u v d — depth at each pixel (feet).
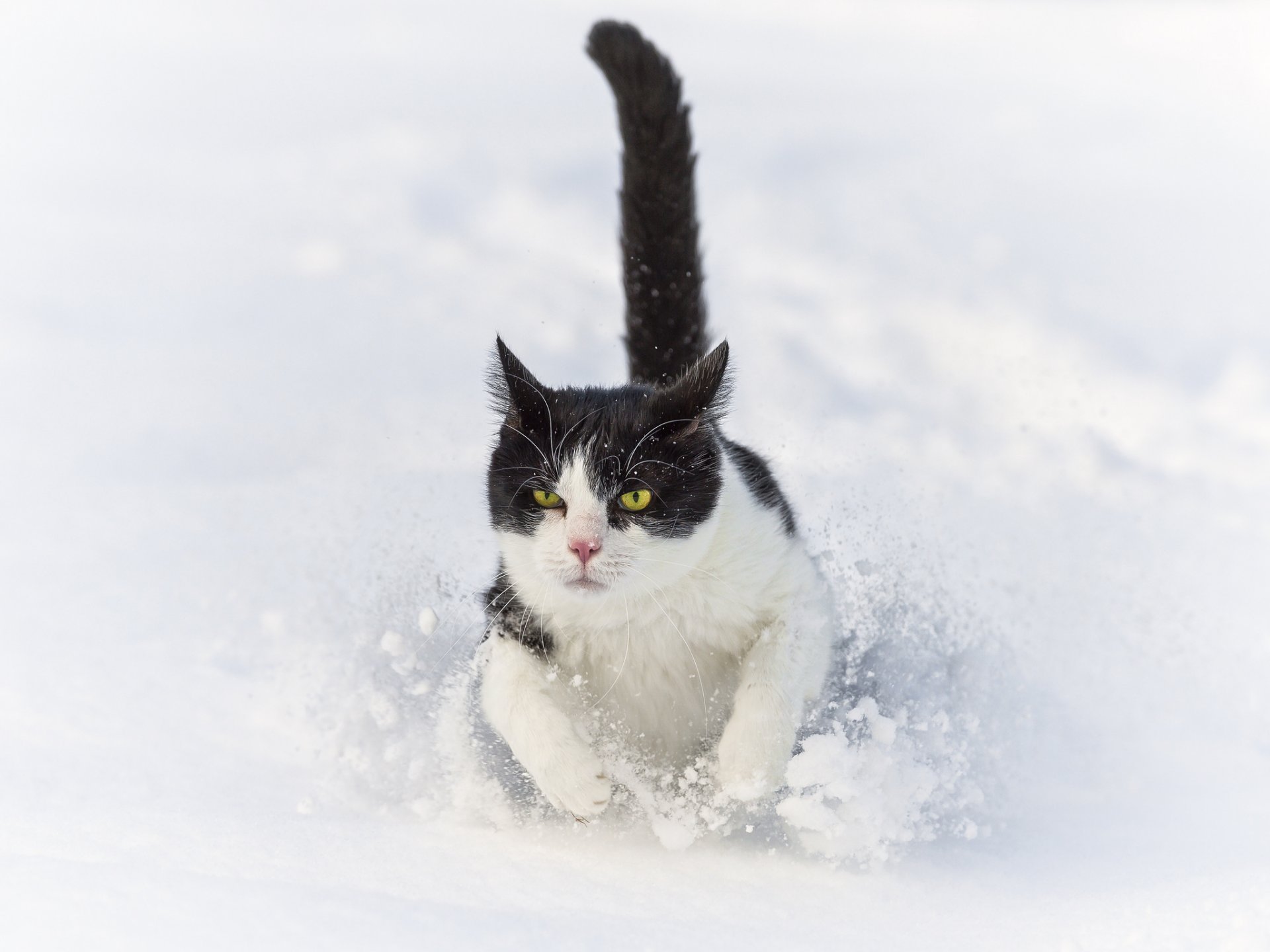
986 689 15.72
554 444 12.83
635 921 9.32
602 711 13.38
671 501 12.53
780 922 9.66
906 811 12.54
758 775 11.73
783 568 13.15
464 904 9.34
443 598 16.17
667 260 17.71
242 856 10.27
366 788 13.53
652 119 17.62
